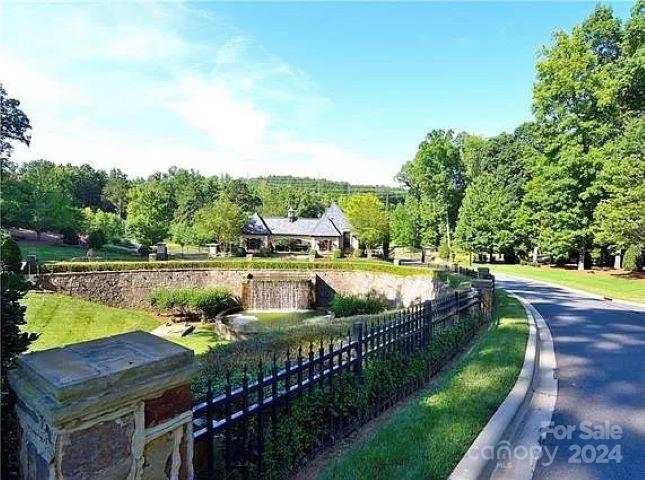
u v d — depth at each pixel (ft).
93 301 91.66
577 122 96.37
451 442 11.21
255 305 100.73
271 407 11.10
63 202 143.13
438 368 22.13
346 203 198.59
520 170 139.44
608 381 19.70
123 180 268.82
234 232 150.00
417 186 206.39
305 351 23.36
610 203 81.30
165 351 6.56
